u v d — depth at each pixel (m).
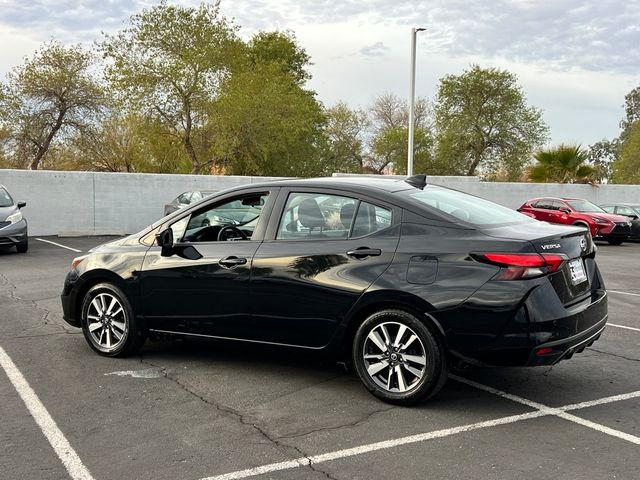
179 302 5.28
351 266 4.54
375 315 4.46
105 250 5.78
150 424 4.18
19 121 32.41
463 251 4.24
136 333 5.56
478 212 4.76
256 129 31.62
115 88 29.88
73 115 33.38
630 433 4.00
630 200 27.67
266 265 4.86
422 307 4.25
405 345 4.38
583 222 20.53
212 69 30.42
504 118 40.91
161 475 3.44
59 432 4.04
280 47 47.03
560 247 4.29
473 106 41.47
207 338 5.21
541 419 4.24
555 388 4.91
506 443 3.84
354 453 3.71
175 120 31.33
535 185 26.62
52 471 3.49
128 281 5.50
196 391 4.83
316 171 43.56
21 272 11.46
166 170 39.28
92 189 21.14
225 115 30.52
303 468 3.52
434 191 5.04
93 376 5.20
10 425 4.16
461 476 3.40
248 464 3.57
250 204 5.24
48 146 33.38
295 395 4.73
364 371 4.56
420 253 4.36
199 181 22.47
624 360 5.73
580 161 28.39
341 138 54.28
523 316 4.06
